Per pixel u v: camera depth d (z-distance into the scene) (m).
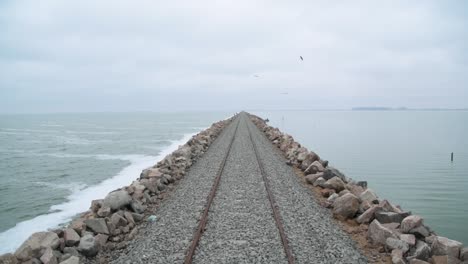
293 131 74.25
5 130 96.25
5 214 16.14
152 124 117.12
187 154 16.83
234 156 17.62
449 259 6.02
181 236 7.10
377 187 24.86
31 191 21.17
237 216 8.17
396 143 54.16
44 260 5.85
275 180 12.09
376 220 7.14
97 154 38.75
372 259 6.22
